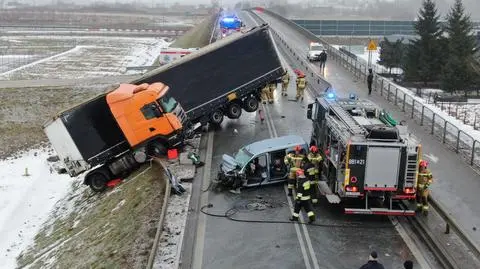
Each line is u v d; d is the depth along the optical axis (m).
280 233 15.89
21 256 21.11
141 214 18.36
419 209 16.86
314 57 48.50
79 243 19.25
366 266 11.70
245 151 20.02
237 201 18.44
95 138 23.41
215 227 16.38
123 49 94.69
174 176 19.77
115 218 19.64
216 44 27.81
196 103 26.52
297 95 33.59
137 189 21.14
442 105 38.94
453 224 15.51
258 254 14.62
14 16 174.12
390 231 16.02
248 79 27.39
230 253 14.73
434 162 21.83
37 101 46.19
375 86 36.84
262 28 27.55
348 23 101.06
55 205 26.48
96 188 24.25
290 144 19.77
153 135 23.44
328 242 15.29
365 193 15.77
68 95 47.72
